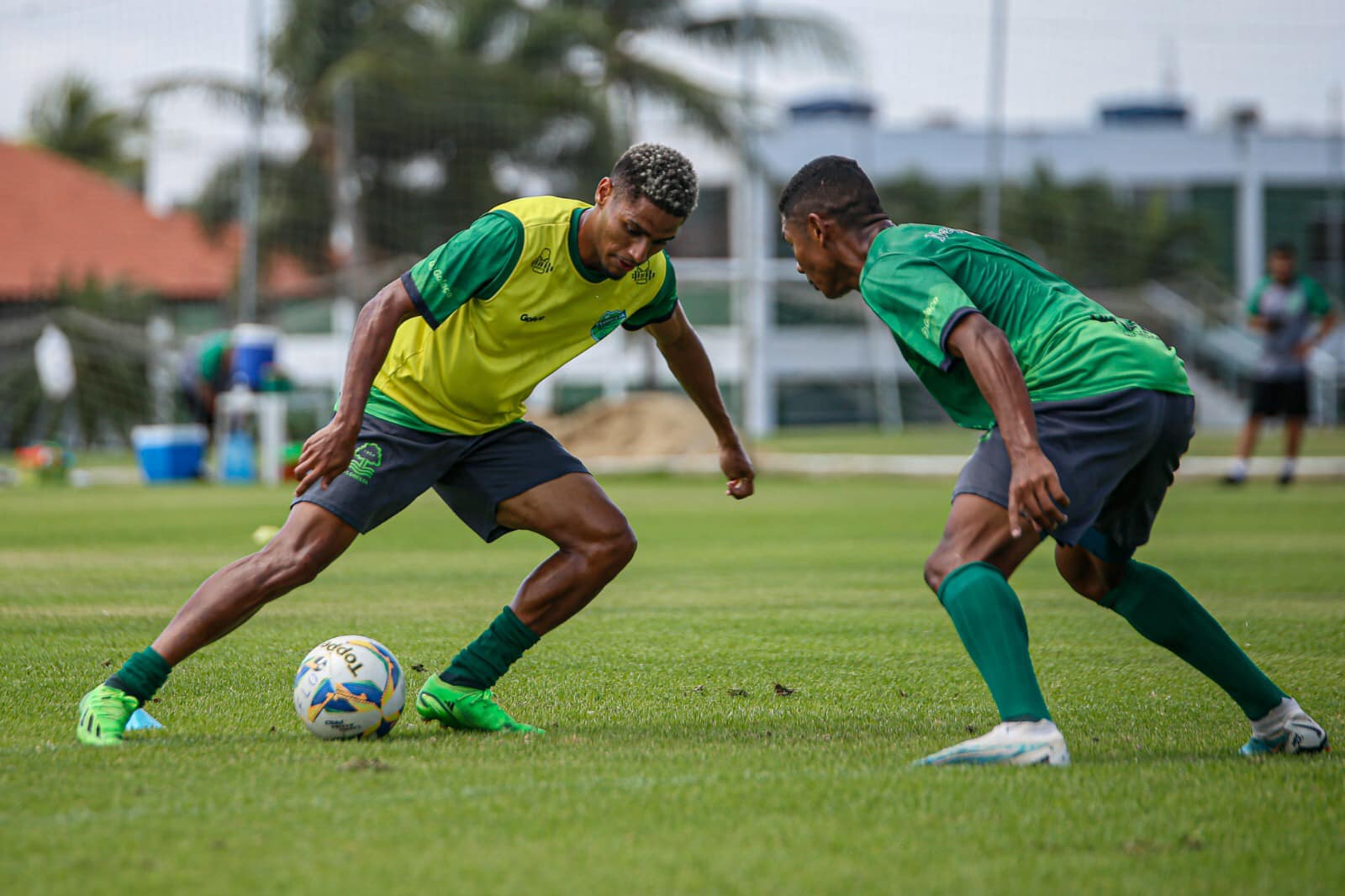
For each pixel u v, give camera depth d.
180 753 12.04
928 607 23.94
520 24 103.62
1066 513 11.78
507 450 14.34
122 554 32.62
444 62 100.38
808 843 9.24
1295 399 53.16
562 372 96.81
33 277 103.44
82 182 118.62
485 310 13.66
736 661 18.31
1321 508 45.62
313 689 12.80
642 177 12.88
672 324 15.00
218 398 63.59
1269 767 11.57
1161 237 110.62
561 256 13.67
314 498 13.42
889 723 14.05
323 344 105.81
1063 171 114.44
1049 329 12.21
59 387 73.38
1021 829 9.58
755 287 99.75
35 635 20.19
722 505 49.50
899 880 8.53
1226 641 12.78
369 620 22.06
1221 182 115.81
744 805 10.17
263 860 8.87
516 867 8.73
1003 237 108.94
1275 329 53.28
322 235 102.75
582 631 21.05
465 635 20.38
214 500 50.06
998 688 11.58
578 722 14.18
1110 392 11.93
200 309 110.31
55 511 45.19
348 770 11.32
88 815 9.86
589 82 102.81
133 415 81.19
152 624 21.39
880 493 55.97
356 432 12.62
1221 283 111.56
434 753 12.19
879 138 110.12
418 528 42.22
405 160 104.12
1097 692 16.20
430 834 9.43
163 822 9.70
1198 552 32.72
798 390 108.75
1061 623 22.33
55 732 13.24
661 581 27.95
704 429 73.25
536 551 34.97
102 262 108.12
